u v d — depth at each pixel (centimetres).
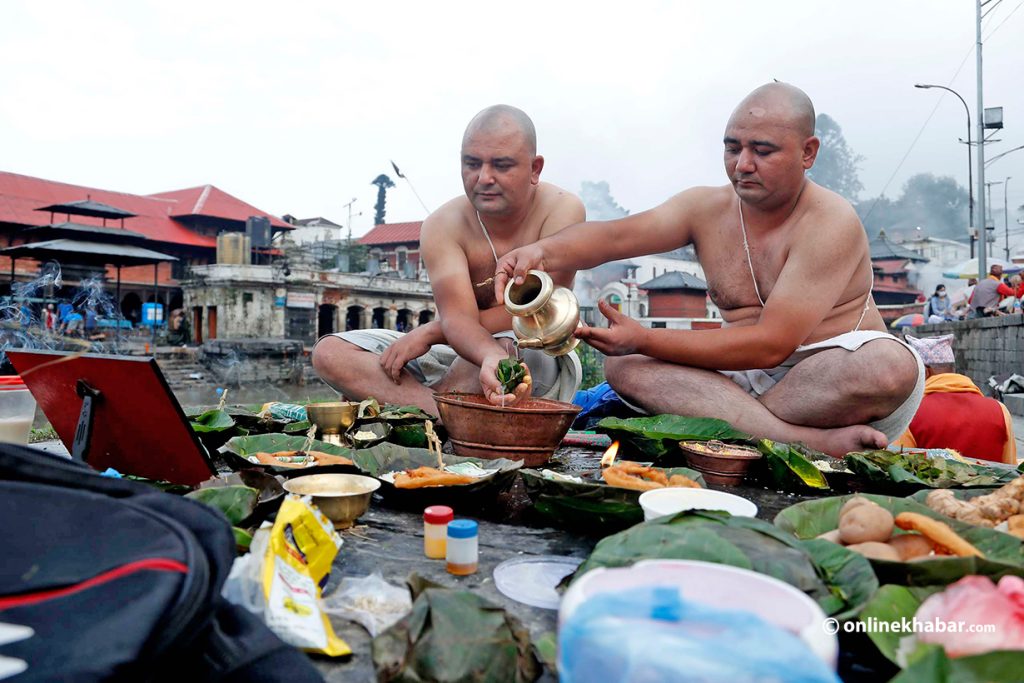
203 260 4506
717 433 302
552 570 166
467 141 373
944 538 141
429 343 391
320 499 187
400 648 113
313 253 4762
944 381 450
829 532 165
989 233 3788
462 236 401
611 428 308
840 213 330
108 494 127
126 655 87
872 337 309
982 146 2133
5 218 3669
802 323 324
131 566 102
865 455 270
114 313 3341
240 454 250
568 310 295
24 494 121
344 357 403
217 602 102
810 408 316
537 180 401
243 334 3541
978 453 421
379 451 252
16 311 2409
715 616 87
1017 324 1402
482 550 183
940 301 2366
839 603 123
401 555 177
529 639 122
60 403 216
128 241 3152
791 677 75
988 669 104
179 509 119
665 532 137
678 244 382
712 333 333
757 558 129
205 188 4800
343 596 146
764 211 345
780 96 322
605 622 86
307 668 103
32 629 93
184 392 2739
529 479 202
